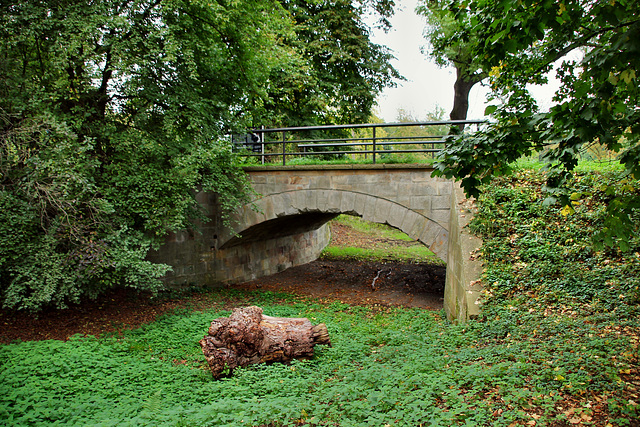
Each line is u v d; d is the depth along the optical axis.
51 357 5.93
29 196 7.02
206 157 8.85
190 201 9.55
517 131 3.22
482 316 6.43
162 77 9.30
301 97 18.56
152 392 5.20
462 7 3.48
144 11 8.54
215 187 10.70
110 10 7.84
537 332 5.38
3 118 7.17
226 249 13.09
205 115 9.62
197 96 9.49
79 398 4.90
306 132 18.67
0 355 5.96
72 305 9.18
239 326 5.83
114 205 8.43
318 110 19.02
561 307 6.01
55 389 5.02
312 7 18.55
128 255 7.75
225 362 5.71
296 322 6.33
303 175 11.31
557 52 3.13
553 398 3.49
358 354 6.25
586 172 8.47
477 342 5.65
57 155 6.87
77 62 7.90
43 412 4.43
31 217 6.97
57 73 7.80
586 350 4.39
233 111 11.25
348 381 4.70
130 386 5.37
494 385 3.92
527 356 4.54
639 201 3.27
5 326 7.70
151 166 8.76
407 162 10.62
